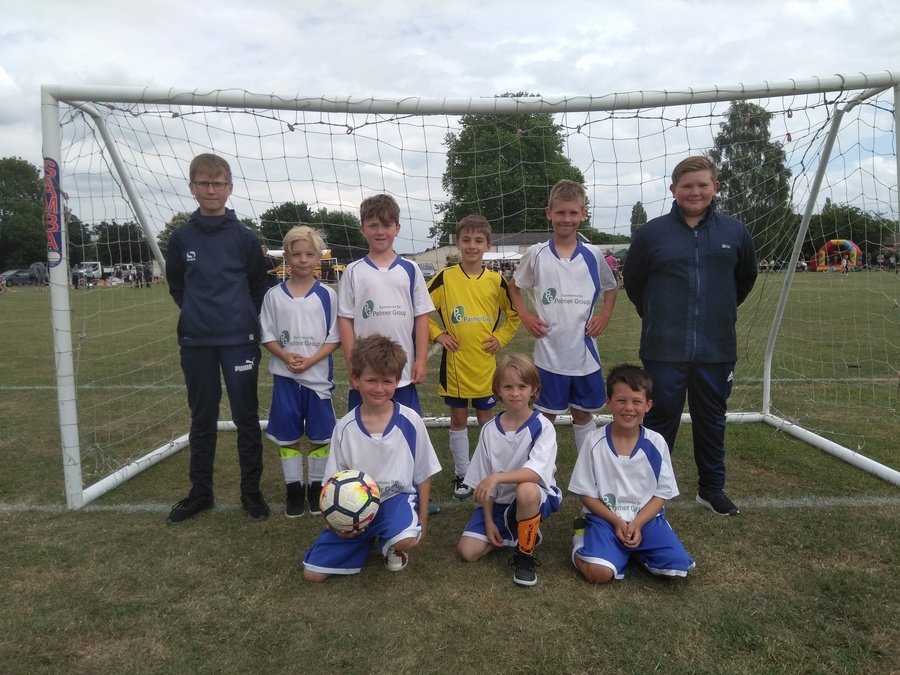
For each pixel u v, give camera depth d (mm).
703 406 2891
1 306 18078
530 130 3855
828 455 3707
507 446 2578
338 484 2324
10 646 1928
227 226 2914
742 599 2148
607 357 7246
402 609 2127
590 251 3205
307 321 2971
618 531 2377
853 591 2174
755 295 6945
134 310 7902
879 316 8969
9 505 3104
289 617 2080
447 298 3291
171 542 2670
